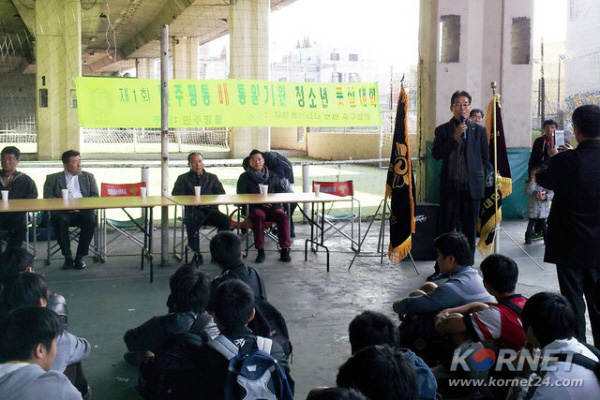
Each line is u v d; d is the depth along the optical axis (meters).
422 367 2.63
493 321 3.32
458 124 6.39
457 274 3.93
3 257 3.79
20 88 42.53
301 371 4.21
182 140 32.72
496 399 3.42
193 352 2.98
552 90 17.55
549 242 4.21
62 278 6.59
